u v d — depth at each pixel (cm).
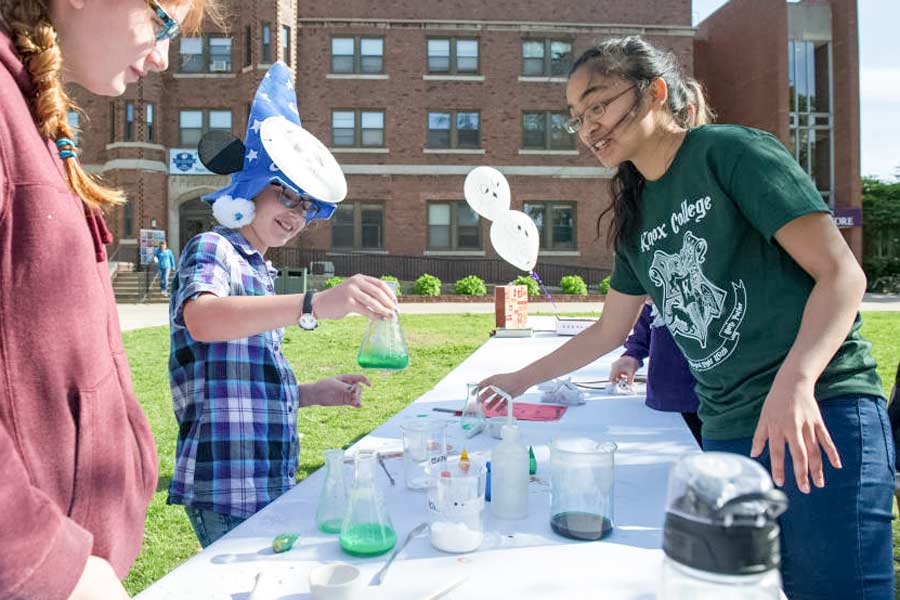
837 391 154
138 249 2002
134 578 295
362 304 150
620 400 282
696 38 2586
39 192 81
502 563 124
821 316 138
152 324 1230
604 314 213
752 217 153
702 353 174
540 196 2138
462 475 132
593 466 137
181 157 2034
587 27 2128
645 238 187
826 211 145
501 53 2130
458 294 1888
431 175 2122
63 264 83
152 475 111
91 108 2023
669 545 79
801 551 152
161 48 108
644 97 167
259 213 191
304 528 142
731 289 163
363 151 2106
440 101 2119
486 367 373
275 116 189
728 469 78
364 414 564
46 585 71
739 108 2359
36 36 89
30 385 80
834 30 2253
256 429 178
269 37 1994
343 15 2095
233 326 156
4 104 80
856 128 2200
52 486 84
